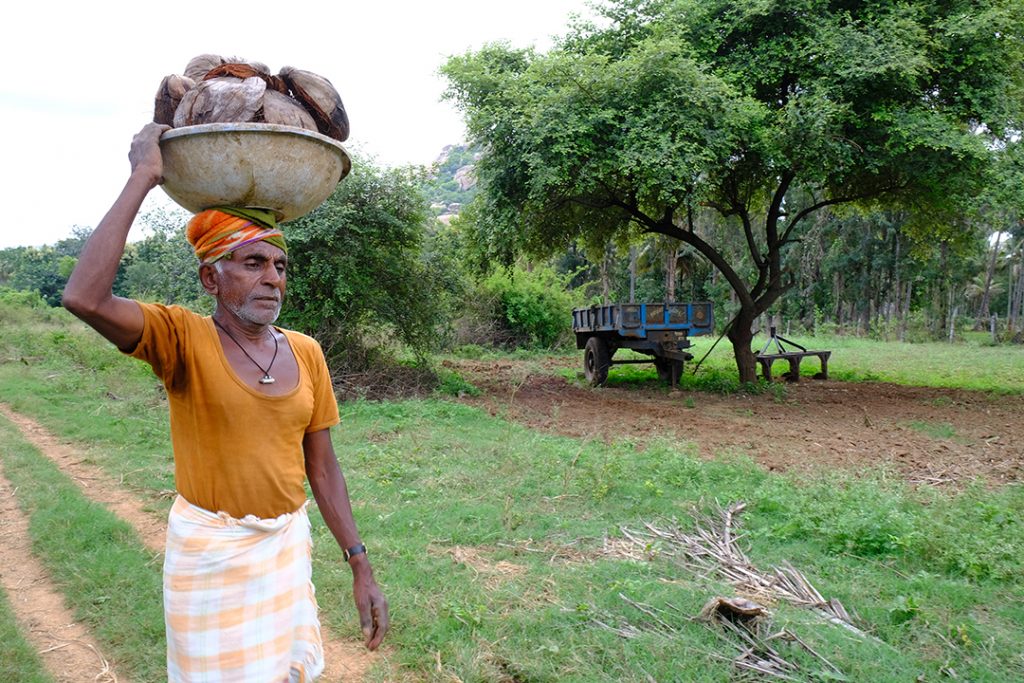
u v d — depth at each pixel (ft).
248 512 7.48
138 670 12.94
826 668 12.23
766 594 15.31
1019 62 45.55
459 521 20.11
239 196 7.35
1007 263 183.42
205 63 7.98
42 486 23.77
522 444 29.09
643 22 48.24
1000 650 12.96
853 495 21.03
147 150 6.85
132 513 21.48
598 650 12.92
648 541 18.61
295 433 7.84
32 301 113.60
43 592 16.24
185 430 7.43
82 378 46.65
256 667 7.41
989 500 21.34
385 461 26.63
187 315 7.38
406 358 57.82
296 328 43.27
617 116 42.73
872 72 39.78
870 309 160.66
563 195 47.96
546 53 46.93
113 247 6.56
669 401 46.29
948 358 80.59
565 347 91.71
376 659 13.05
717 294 147.23
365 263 44.24
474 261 51.42
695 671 12.14
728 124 42.29
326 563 17.25
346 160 8.15
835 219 143.33
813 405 44.47
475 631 13.56
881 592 15.52
